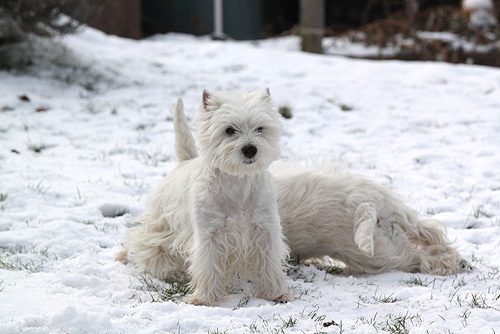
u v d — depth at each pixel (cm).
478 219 725
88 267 583
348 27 2280
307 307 502
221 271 533
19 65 1335
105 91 1288
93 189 803
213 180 527
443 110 1196
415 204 773
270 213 536
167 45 1789
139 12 2116
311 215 606
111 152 955
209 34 2397
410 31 1875
